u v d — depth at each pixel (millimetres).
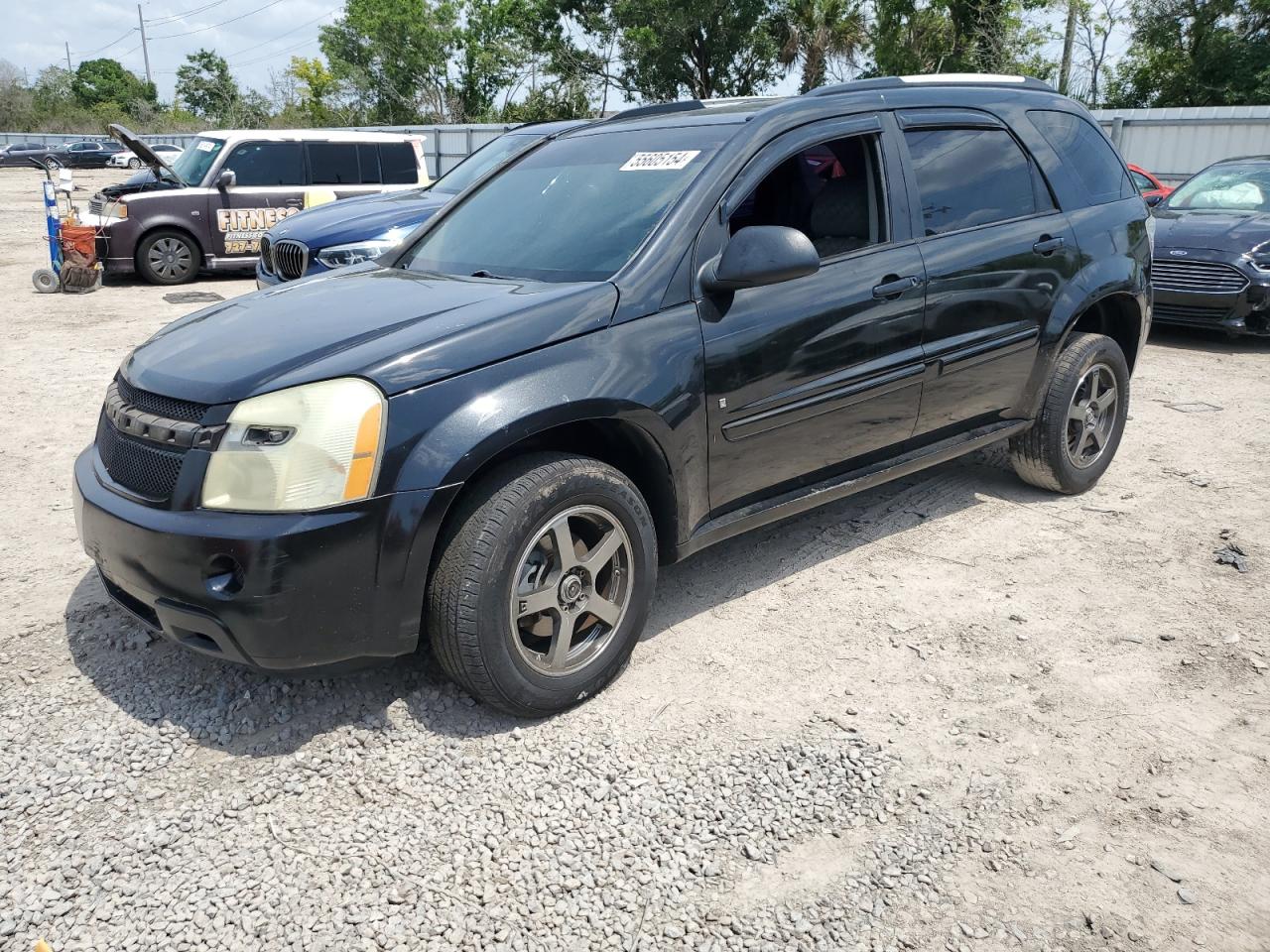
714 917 2227
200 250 12859
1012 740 2885
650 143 3713
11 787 2639
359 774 2709
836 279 3549
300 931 2174
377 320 2982
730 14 34594
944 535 4379
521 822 2531
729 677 3223
